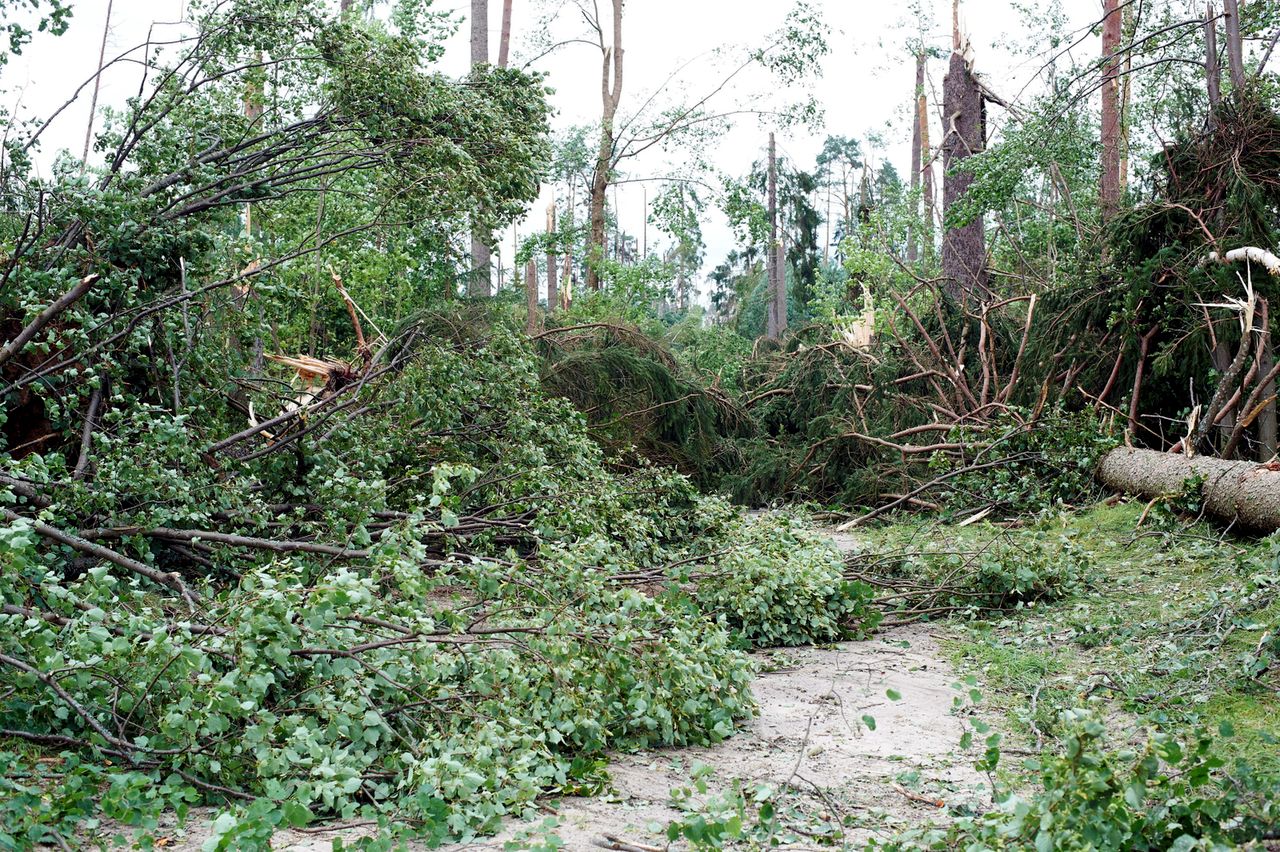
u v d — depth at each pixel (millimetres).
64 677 4168
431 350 8766
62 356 7383
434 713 4469
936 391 14227
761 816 3637
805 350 16391
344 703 4211
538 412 9297
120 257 7730
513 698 4570
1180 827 3176
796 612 7086
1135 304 11789
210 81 9648
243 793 3924
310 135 9531
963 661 6531
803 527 10555
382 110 9148
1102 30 19250
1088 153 14859
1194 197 11953
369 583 4457
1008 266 19688
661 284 22125
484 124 9562
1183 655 5809
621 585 7066
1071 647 6566
